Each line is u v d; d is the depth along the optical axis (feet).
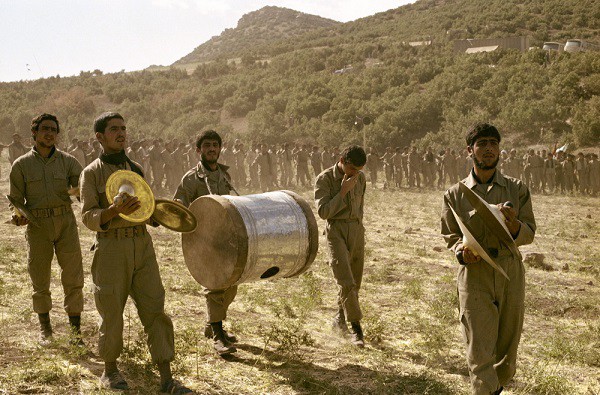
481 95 195.00
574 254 43.24
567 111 174.19
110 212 14.58
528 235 13.80
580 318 26.66
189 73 343.05
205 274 17.56
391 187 101.04
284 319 23.61
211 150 19.45
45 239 18.61
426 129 196.34
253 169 91.15
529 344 22.35
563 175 96.84
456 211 14.34
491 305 13.87
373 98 222.48
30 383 15.48
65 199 18.84
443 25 481.87
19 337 19.19
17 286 26.14
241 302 26.11
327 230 21.26
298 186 96.12
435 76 233.14
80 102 262.47
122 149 16.03
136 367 16.89
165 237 43.73
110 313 15.39
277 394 15.87
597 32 409.69
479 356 13.75
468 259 13.65
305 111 219.20
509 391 17.38
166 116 255.29
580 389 18.03
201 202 17.49
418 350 20.67
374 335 21.54
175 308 24.02
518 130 174.40
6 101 264.11
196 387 15.97
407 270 34.88
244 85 266.57
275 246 16.96
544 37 407.64
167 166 81.15
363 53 315.78
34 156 18.54
